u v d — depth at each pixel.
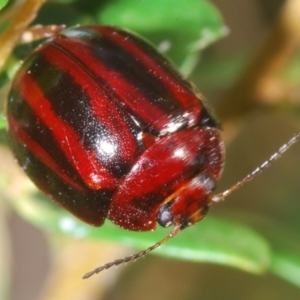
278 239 0.05
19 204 0.05
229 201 0.06
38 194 0.05
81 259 0.05
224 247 0.05
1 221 0.06
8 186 0.05
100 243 0.05
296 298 0.07
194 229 0.05
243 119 0.06
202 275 0.07
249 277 0.07
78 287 0.05
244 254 0.05
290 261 0.05
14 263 0.07
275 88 0.05
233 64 0.06
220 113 0.05
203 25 0.05
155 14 0.05
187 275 0.07
